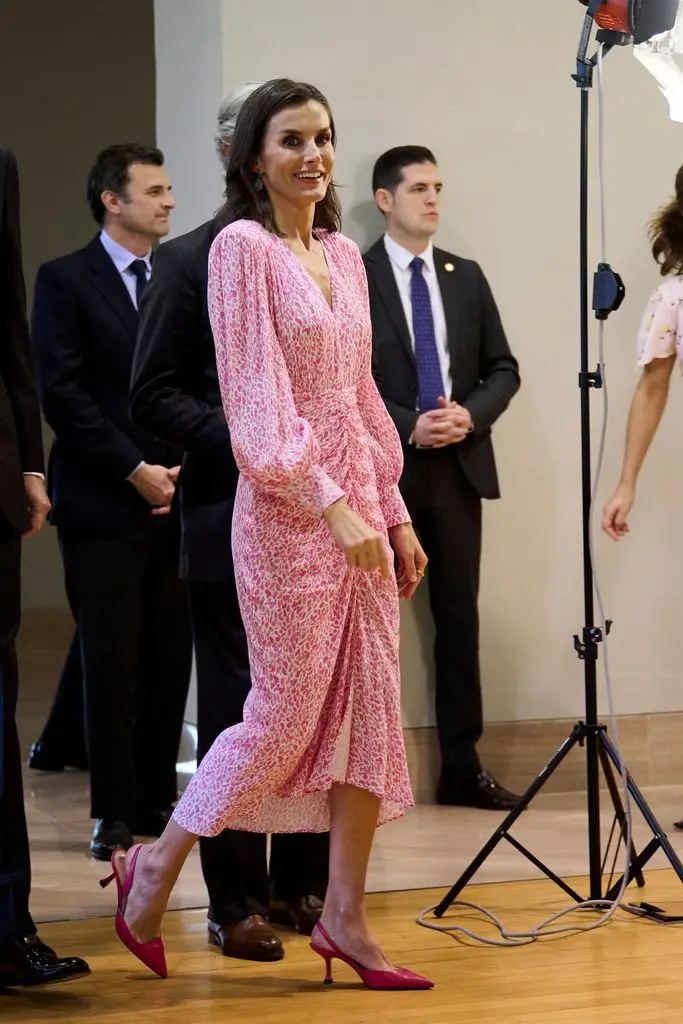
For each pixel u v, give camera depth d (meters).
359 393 4.32
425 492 6.96
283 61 7.02
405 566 4.35
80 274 6.35
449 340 7.03
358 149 7.18
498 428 7.45
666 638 7.64
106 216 6.45
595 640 5.20
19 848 4.34
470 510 7.07
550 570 7.53
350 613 4.17
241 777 4.10
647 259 7.55
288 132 4.08
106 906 5.29
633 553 7.59
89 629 6.17
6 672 4.27
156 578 6.38
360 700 4.17
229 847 4.65
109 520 6.16
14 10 14.69
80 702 7.86
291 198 4.12
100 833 6.11
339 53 7.11
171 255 4.76
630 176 7.52
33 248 14.84
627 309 7.56
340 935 4.27
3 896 4.29
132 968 4.52
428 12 7.23
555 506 7.53
